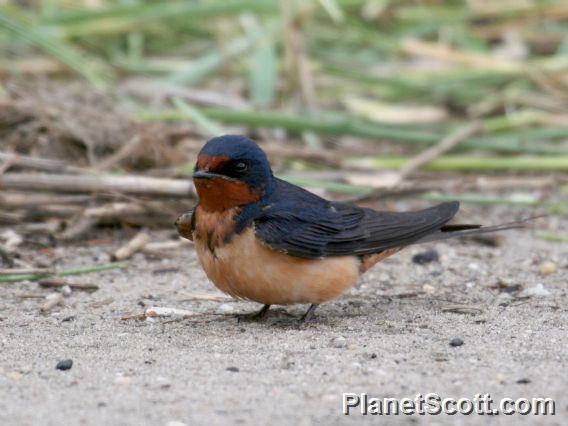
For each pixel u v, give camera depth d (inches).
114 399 305.0
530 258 503.5
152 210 519.8
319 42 786.8
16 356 348.8
